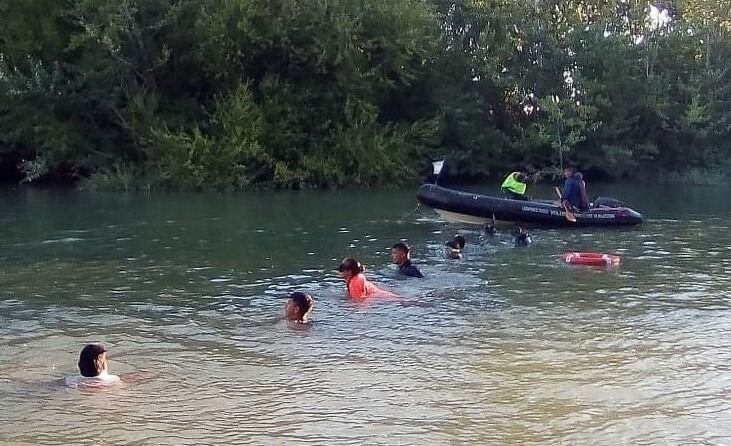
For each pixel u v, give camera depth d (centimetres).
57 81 2978
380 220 2025
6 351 868
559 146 3519
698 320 1007
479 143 3556
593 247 1600
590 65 3650
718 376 793
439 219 2039
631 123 3666
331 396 737
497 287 1201
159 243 1611
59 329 955
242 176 2988
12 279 1240
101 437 648
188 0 3075
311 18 3133
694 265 1395
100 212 2177
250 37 3033
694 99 3641
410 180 3281
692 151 3809
